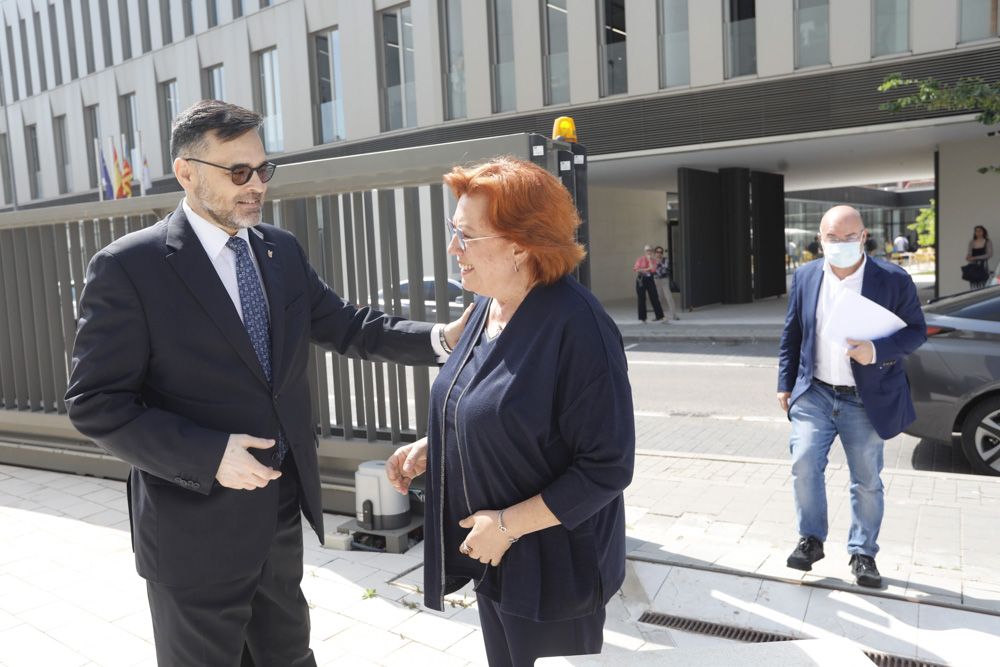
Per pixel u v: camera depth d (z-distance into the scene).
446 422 1.86
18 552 4.09
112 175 23.67
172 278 1.95
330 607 3.36
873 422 3.33
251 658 2.29
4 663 2.97
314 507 2.19
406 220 4.18
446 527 1.91
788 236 37.00
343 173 4.25
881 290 3.38
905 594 3.35
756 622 3.18
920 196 44.81
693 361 11.09
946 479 4.97
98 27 26.70
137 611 3.40
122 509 4.79
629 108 16.09
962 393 5.22
